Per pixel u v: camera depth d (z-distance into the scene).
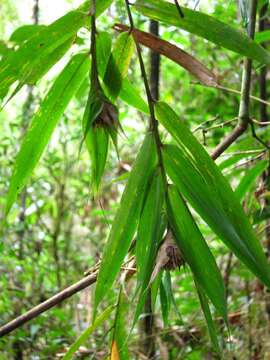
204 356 0.83
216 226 0.43
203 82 0.51
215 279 0.41
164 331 0.76
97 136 0.44
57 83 0.47
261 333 0.78
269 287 0.44
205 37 0.45
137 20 0.89
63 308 1.08
